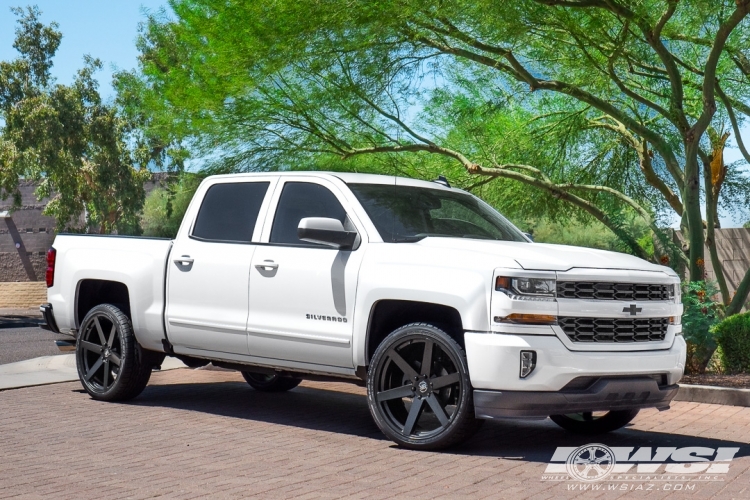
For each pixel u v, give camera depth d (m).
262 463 6.02
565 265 6.29
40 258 44.41
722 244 15.10
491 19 10.52
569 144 14.22
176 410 8.34
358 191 7.32
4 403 8.62
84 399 8.94
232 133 13.11
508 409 6.06
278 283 7.32
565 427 7.60
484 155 14.23
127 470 5.77
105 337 8.83
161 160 37.22
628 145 15.41
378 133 13.39
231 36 11.66
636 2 10.48
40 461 6.04
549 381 6.07
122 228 37.88
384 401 6.66
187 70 13.27
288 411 8.45
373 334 6.87
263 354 7.47
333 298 6.97
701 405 8.95
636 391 6.38
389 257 6.73
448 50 12.05
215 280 7.78
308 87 12.66
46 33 38.38
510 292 6.11
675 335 6.82
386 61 11.99
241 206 7.93
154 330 8.28
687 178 11.49
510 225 7.89
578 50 12.09
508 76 13.39
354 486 5.36
